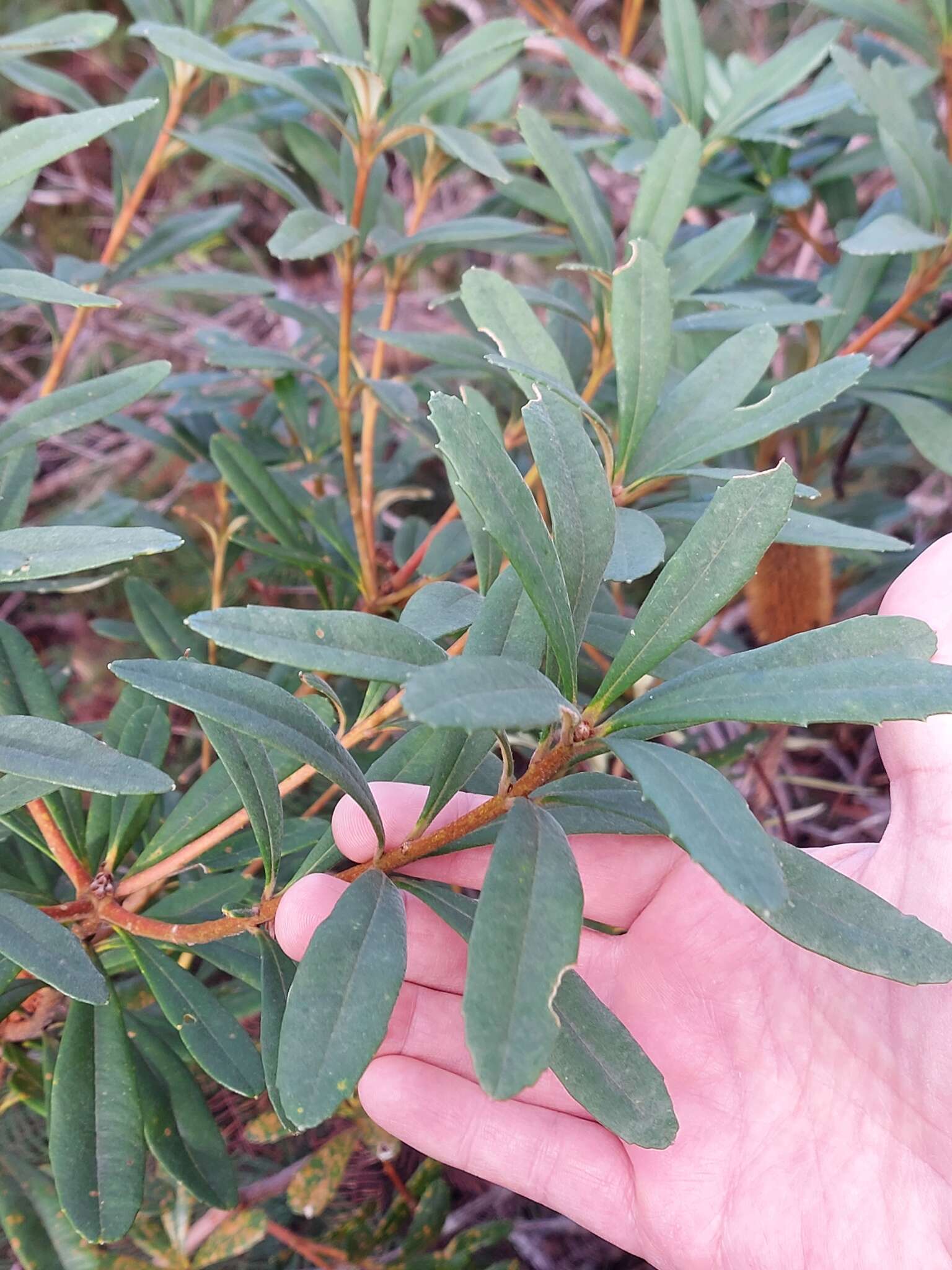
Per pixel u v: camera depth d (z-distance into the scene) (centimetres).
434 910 22
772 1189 28
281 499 39
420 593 25
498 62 33
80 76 81
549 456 20
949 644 27
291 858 32
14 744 20
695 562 19
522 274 77
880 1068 27
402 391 38
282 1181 40
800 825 59
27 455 29
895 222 33
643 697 18
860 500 52
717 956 30
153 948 27
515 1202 51
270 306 41
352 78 33
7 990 26
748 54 77
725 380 27
